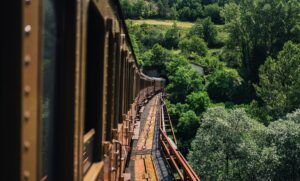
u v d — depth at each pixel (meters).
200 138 35.59
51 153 2.95
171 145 13.97
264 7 72.00
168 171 14.40
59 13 2.96
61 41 3.06
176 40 110.62
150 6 148.75
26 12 2.06
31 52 2.15
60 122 3.09
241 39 74.44
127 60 10.41
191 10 148.88
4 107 2.01
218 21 142.50
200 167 33.62
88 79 4.62
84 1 3.36
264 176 30.58
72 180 3.11
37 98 2.27
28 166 2.14
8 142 2.01
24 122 2.05
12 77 2.01
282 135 31.39
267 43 72.81
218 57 93.31
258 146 32.78
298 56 54.31
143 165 15.33
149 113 31.92
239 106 61.12
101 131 4.81
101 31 4.70
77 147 3.19
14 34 2.00
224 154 32.94
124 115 9.98
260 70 57.88
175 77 67.56
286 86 53.50
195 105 60.12
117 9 6.43
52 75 2.89
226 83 68.38
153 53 85.44
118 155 8.07
